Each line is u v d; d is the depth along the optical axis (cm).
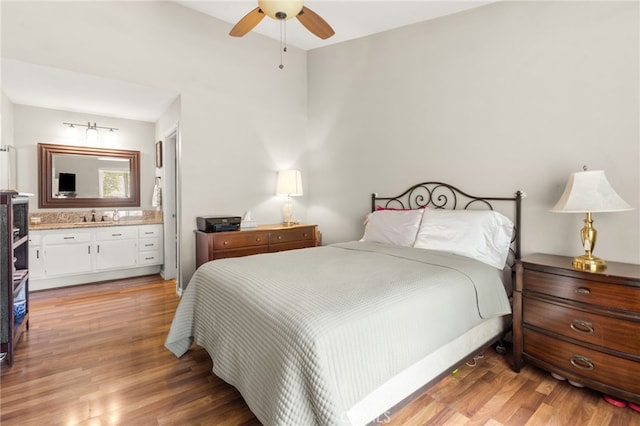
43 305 330
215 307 189
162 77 335
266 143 414
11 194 215
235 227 353
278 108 423
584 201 191
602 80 214
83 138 438
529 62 246
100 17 299
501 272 240
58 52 280
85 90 341
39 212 411
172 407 172
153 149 493
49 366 212
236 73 386
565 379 197
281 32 396
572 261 207
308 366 117
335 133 412
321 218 436
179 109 353
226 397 181
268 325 139
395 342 143
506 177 261
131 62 316
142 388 189
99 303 337
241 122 392
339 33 363
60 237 384
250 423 160
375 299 149
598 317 176
